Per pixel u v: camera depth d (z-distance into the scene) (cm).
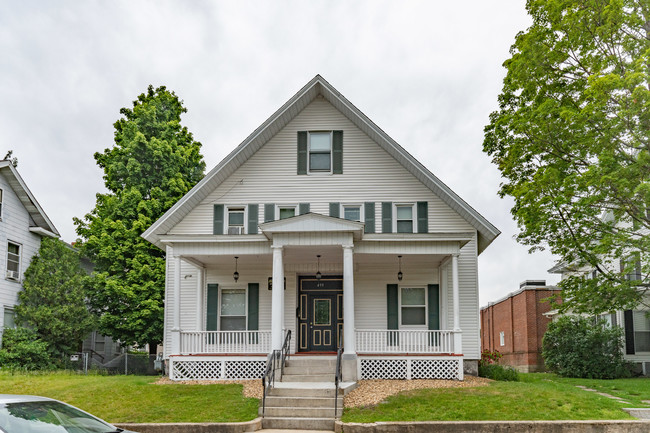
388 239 1931
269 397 1495
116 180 3078
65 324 2567
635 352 2547
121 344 2961
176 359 1942
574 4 1739
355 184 2236
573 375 2480
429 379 1883
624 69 1725
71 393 1638
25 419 725
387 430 1275
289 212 2238
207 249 1962
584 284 1870
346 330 1814
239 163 2262
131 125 3075
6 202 2636
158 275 2811
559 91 1856
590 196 1692
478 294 2150
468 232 2053
